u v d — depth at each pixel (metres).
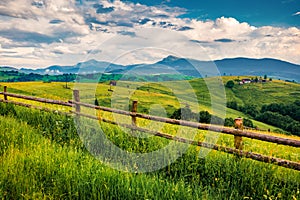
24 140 6.35
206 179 5.07
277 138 4.55
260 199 4.36
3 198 3.92
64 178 4.40
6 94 11.54
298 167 4.41
